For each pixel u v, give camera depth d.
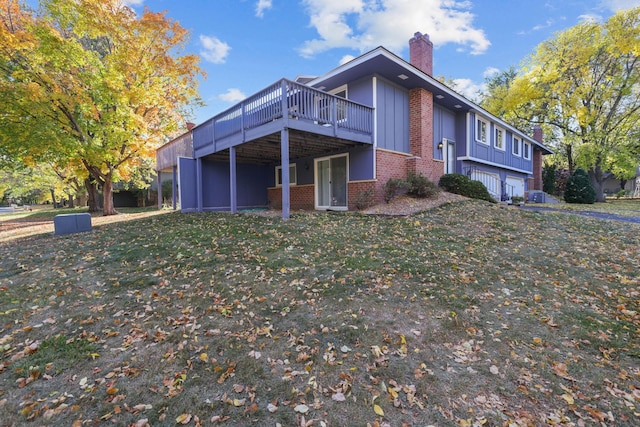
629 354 2.78
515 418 2.06
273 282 4.21
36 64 9.55
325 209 11.14
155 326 3.17
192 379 2.41
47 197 31.50
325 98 8.64
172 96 14.23
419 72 9.90
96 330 3.10
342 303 3.64
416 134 11.02
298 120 7.86
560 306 3.66
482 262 5.02
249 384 2.36
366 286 4.10
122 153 13.49
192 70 13.24
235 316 3.37
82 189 23.72
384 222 7.59
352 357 2.69
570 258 5.22
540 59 20.25
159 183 16.70
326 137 8.77
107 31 10.56
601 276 4.51
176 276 4.43
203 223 8.13
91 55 10.60
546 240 6.23
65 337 2.97
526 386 2.37
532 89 20.61
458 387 2.34
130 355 2.71
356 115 9.21
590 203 15.70
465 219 7.79
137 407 2.12
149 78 12.75
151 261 5.04
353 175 10.20
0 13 9.25
